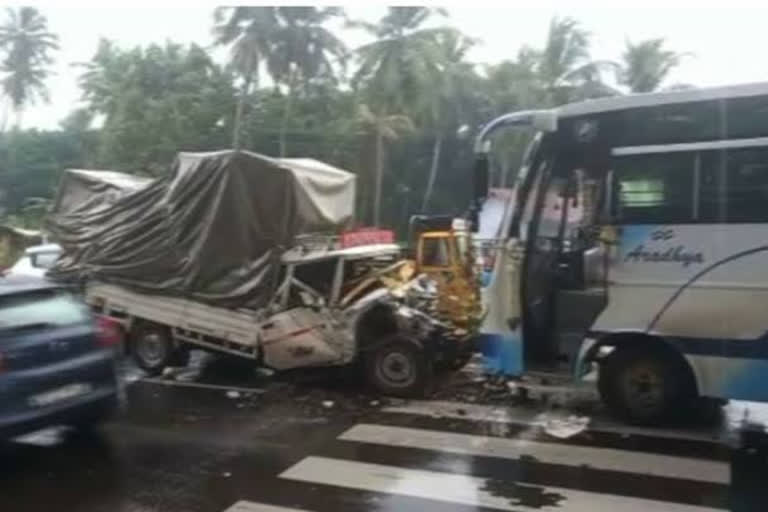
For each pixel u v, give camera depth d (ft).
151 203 33.76
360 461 21.09
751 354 22.61
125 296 33.83
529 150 26.40
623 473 20.04
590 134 25.03
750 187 22.59
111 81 148.46
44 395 21.06
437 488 19.01
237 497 18.44
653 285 23.94
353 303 29.89
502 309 26.73
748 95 22.72
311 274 30.68
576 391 28.12
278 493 18.69
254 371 33.63
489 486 19.13
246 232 30.55
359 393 29.17
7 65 180.96
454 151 147.13
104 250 34.32
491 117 142.82
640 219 24.18
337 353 29.35
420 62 125.49
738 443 22.62
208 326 31.58
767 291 22.35
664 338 23.76
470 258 30.71
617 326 24.45
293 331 29.81
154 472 20.29
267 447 22.40
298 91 135.44
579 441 22.94
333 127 131.64
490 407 26.99
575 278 25.66
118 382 23.90
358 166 132.26
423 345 28.43
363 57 130.11
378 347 28.99
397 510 17.61
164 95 139.23
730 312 22.84
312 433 23.88
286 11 127.54
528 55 147.43
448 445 22.57
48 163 173.27
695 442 22.75
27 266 60.59
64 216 37.55
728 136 22.94
